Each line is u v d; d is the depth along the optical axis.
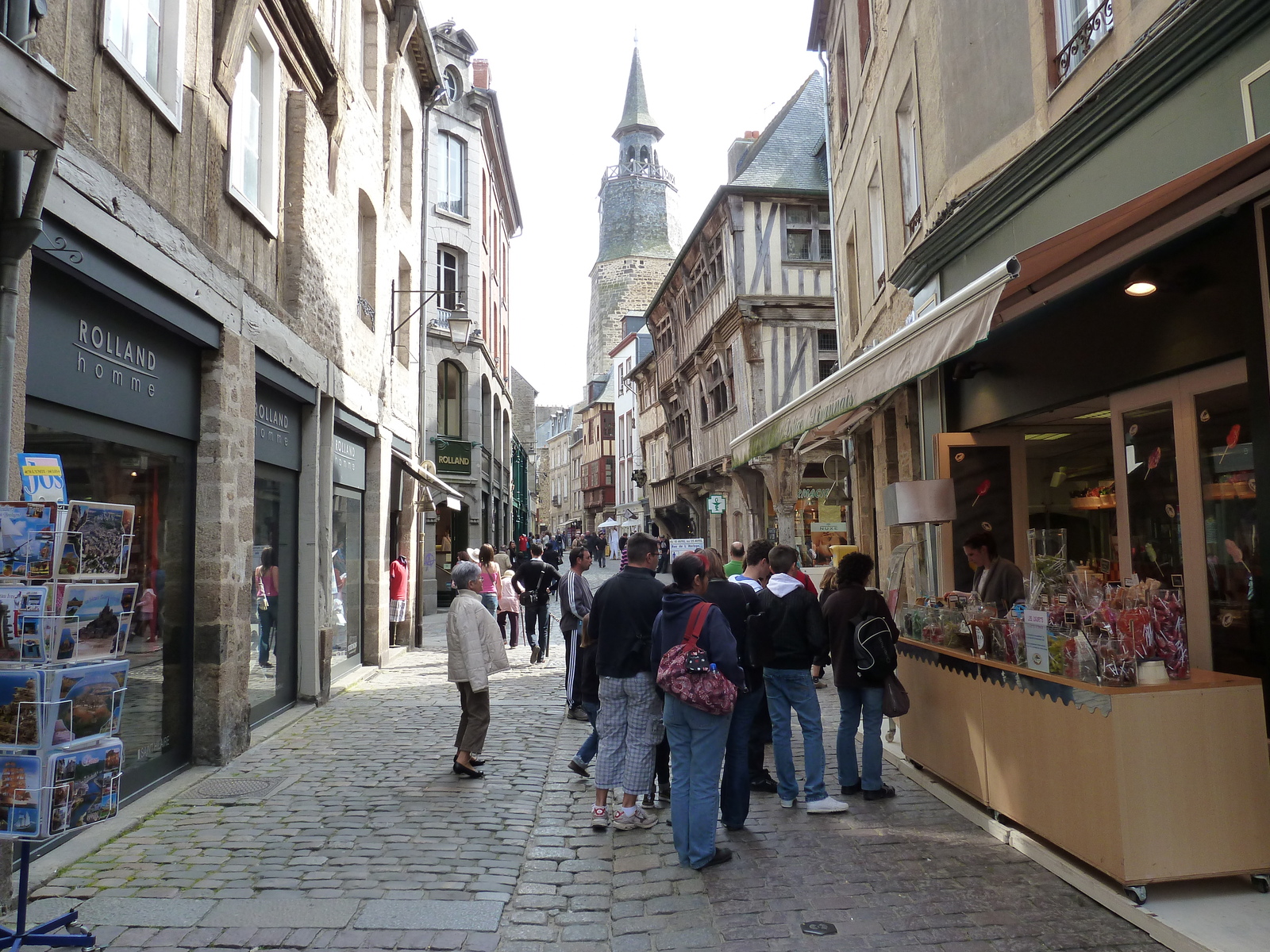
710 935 3.55
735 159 25.42
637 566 5.30
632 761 5.03
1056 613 4.22
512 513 35.72
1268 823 3.72
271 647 8.30
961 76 7.84
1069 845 3.97
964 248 7.71
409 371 15.04
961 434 7.78
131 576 5.57
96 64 4.89
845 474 20.83
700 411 26.02
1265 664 4.36
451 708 8.85
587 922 3.76
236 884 4.13
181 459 6.36
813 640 5.16
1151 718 3.67
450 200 22.56
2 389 3.89
